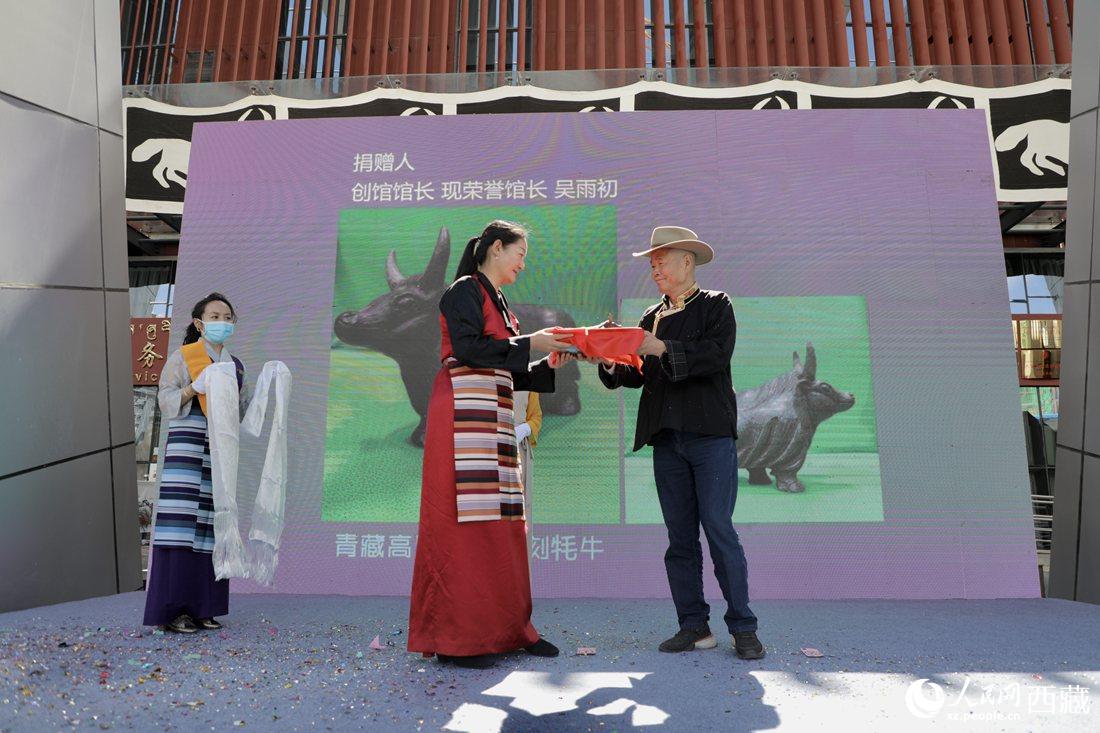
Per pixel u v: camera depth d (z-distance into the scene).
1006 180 6.45
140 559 4.42
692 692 1.92
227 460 2.78
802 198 4.15
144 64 13.72
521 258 2.45
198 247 4.22
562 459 3.87
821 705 1.81
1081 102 4.20
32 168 3.78
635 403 3.91
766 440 3.86
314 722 1.65
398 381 4.04
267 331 4.11
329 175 4.29
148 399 11.38
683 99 6.27
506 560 2.27
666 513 2.48
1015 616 3.09
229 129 4.37
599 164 4.25
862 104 6.33
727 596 2.34
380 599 3.61
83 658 2.19
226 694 1.85
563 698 1.86
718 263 4.08
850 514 3.77
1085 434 4.01
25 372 3.63
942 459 3.83
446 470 2.28
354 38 13.82
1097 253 3.99
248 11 13.91
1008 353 3.95
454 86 6.25
